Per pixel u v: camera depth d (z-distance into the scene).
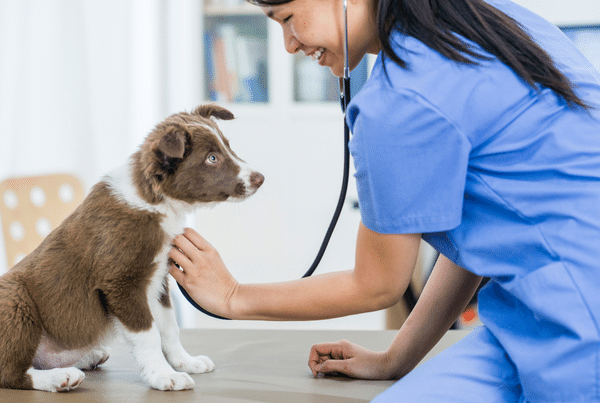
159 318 1.40
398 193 0.95
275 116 3.61
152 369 1.25
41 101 3.46
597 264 0.85
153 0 3.41
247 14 3.61
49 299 1.29
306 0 1.07
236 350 1.56
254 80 3.68
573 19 2.97
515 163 0.92
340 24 1.08
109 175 1.42
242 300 1.24
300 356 1.49
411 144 0.92
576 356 0.84
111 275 1.30
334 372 1.30
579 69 1.01
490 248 0.93
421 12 0.94
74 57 3.46
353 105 0.96
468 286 1.24
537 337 0.91
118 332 1.35
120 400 1.11
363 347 1.43
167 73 3.46
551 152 0.91
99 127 3.44
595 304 0.84
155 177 1.37
